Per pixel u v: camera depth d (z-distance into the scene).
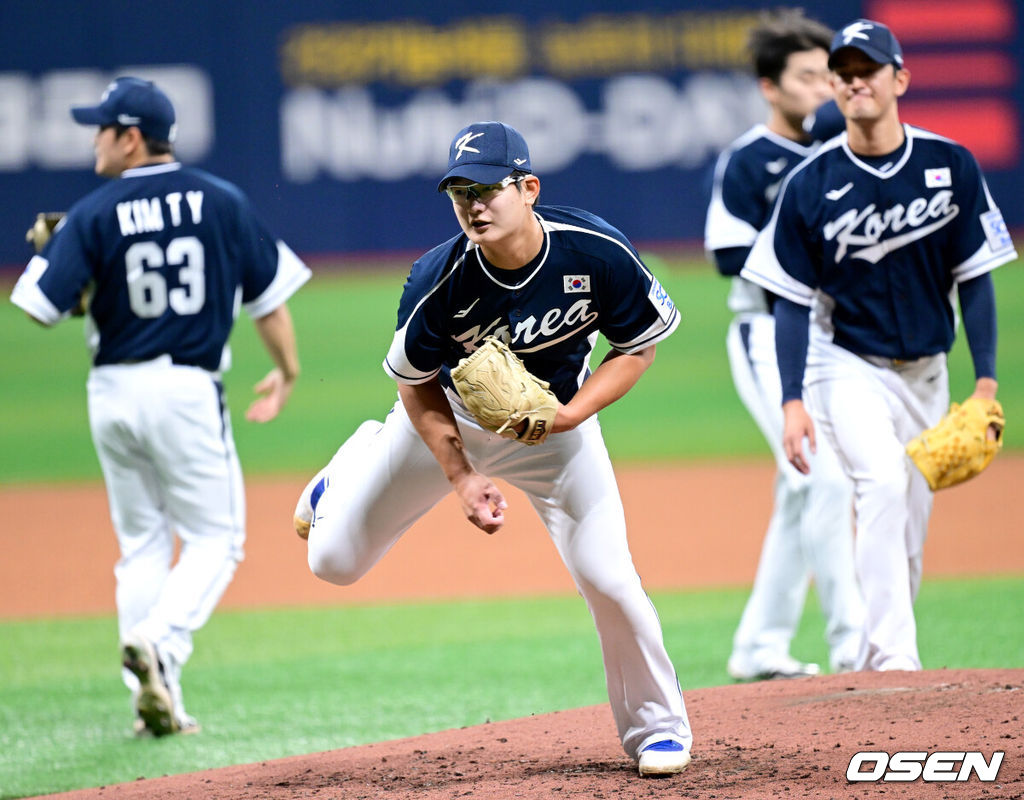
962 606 24.83
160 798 13.25
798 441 17.25
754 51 21.89
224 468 19.53
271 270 20.27
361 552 13.73
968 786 11.48
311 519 14.54
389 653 23.36
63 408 55.47
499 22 82.44
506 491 40.50
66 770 16.72
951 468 17.22
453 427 12.46
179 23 81.81
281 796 12.87
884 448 17.55
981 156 80.75
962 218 17.42
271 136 83.12
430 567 31.44
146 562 19.58
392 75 82.75
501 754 14.07
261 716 19.20
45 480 43.22
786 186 17.73
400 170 83.31
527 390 11.68
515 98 82.94
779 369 17.86
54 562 32.53
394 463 13.16
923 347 17.89
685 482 40.56
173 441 19.11
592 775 12.82
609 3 82.25
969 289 17.86
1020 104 80.44
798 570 20.70
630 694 12.89
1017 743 12.58
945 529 33.00
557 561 31.55
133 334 19.12
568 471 12.66
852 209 17.30
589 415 12.19
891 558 17.45
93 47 81.31
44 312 18.86
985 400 17.47
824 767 12.36
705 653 22.84
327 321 70.38
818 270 17.89
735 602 26.97
